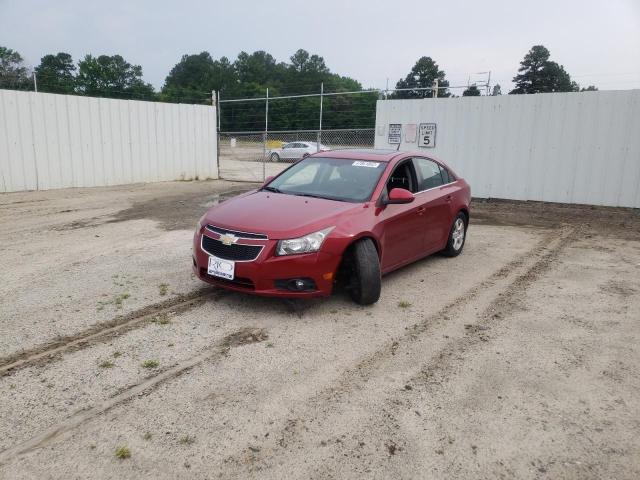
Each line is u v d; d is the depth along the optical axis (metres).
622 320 4.89
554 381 3.71
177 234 8.27
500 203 12.13
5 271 6.12
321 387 3.55
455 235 7.04
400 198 5.25
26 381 3.54
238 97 81.94
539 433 3.09
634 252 7.57
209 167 18.02
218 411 3.24
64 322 4.56
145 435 2.98
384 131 13.60
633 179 10.80
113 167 15.14
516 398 3.47
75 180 14.27
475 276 6.25
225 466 2.75
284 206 5.11
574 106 11.13
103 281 5.73
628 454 2.92
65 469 2.69
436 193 6.43
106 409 3.23
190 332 4.39
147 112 15.80
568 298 5.50
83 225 9.02
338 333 4.45
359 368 3.84
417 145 13.15
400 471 2.74
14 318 4.63
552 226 9.56
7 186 12.89
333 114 34.28
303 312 4.89
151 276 5.93
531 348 4.24
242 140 28.75
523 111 11.72
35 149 13.28
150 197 12.91
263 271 4.51
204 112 17.56
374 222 5.10
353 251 4.90
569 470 2.78
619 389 3.62
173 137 16.69
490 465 2.80
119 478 2.64
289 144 28.17
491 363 3.96
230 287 4.74
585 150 11.18
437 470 2.75
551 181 11.67
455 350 4.18
